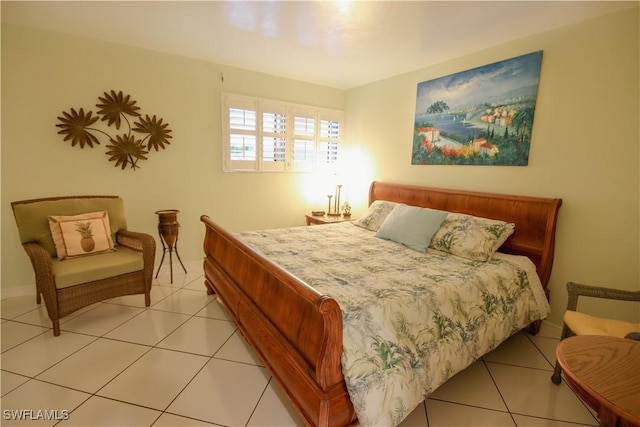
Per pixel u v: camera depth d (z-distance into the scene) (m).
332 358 1.21
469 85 2.84
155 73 3.10
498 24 2.28
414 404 1.34
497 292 1.94
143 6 2.18
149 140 3.16
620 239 2.07
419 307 1.56
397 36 2.55
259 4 2.12
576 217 2.26
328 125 4.28
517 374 1.93
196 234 3.58
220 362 1.98
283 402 1.67
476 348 1.73
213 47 2.94
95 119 2.86
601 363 1.10
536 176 2.45
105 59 2.85
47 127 2.69
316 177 4.32
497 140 2.67
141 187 3.20
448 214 2.66
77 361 1.94
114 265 2.43
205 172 3.53
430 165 3.26
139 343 2.15
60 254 2.44
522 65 2.47
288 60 3.24
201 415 1.57
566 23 2.21
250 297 1.97
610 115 2.06
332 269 1.97
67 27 2.56
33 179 2.69
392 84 3.65
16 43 2.51
